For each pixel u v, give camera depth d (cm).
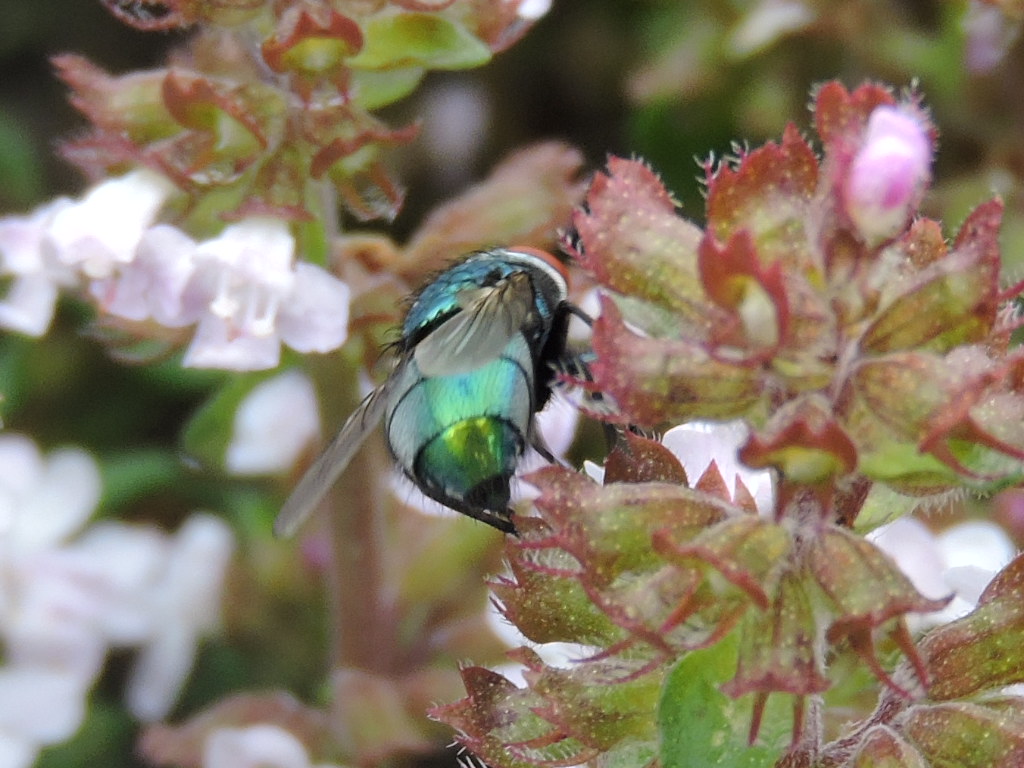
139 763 19
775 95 20
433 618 18
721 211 15
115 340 17
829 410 15
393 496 18
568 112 22
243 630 18
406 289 17
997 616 15
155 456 20
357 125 16
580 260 15
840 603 15
